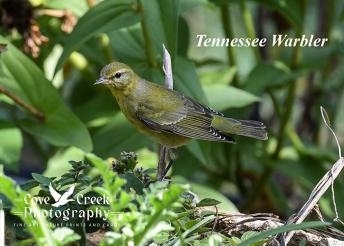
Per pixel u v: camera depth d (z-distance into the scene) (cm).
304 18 1265
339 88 1509
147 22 976
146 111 1054
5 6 1134
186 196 816
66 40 1065
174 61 986
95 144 1145
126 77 1056
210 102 1168
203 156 1119
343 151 1423
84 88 1407
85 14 1059
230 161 1395
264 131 1075
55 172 1183
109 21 1050
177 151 1252
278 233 724
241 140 1347
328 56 1344
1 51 998
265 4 1256
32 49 1151
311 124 1538
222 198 1184
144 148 1246
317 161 1338
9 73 1096
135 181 777
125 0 1066
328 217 1262
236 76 1340
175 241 738
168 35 977
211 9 1270
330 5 1471
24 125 1096
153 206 638
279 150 1344
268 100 1662
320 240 798
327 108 1526
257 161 1338
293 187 1568
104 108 1267
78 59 1350
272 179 1433
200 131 1039
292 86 1325
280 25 1549
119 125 1156
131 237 636
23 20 1140
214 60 1361
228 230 825
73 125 1094
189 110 1052
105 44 1246
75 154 1207
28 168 1502
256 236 687
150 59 1131
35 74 1098
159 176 955
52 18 1212
